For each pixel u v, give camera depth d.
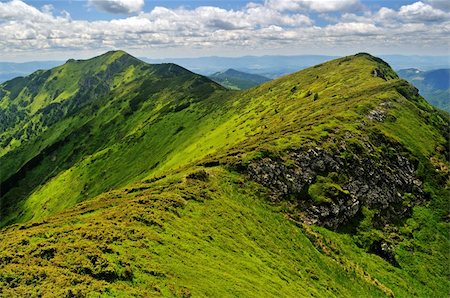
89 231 45.50
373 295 67.12
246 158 85.75
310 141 94.00
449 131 133.50
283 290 51.75
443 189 102.56
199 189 72.12
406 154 105.25
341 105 126.19
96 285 33.97
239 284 46.81
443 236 90.25
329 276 66.06
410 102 133.62
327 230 79.19
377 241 80.75
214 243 56.19
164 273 41.19
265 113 183.12
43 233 44.84
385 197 92.25
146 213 55.78
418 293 73.06
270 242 65.88
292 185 83.44
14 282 32.41
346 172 90.75
